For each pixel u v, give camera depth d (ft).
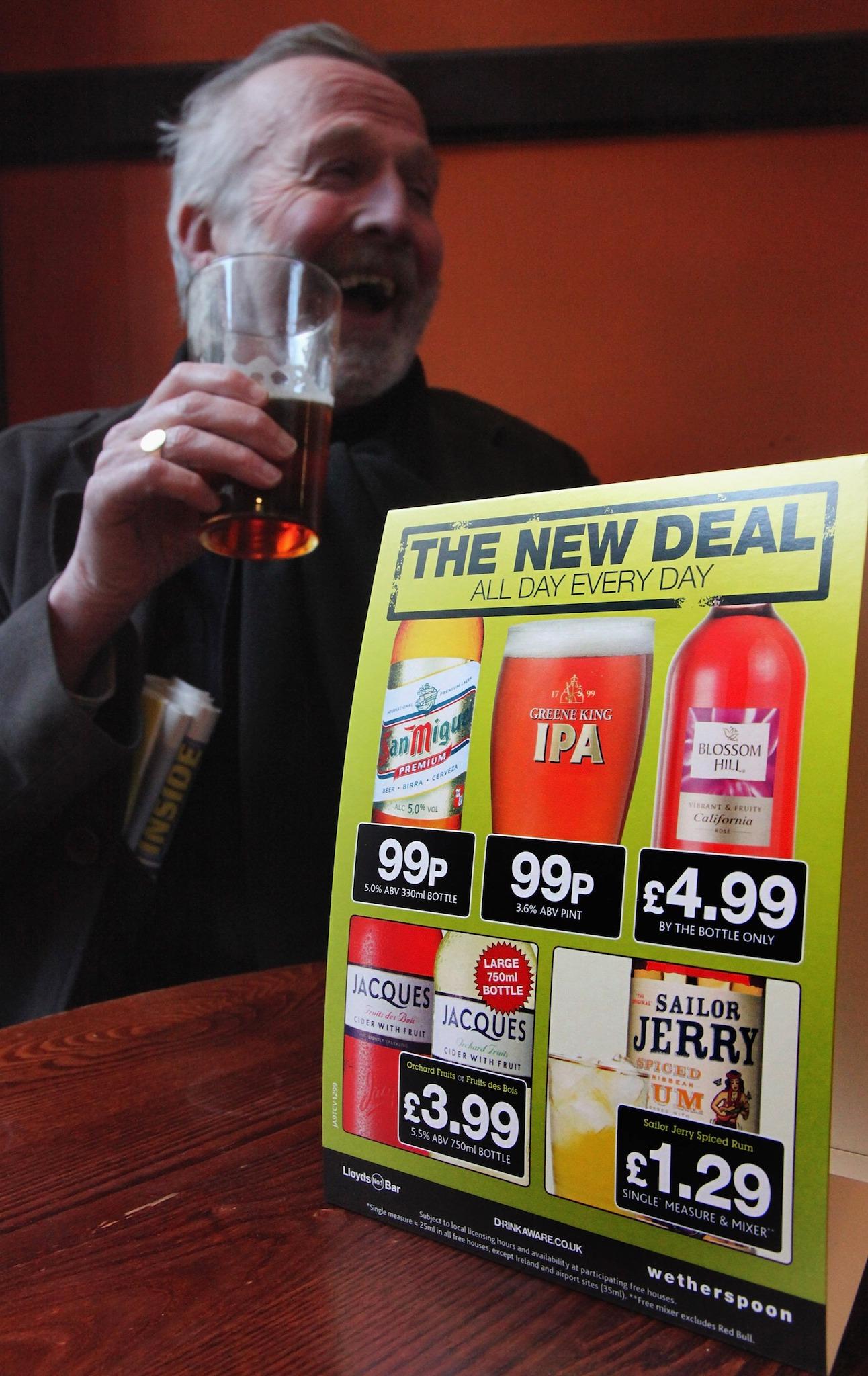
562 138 7.63
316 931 3.95
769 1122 1.03
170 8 7.95
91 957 3.39
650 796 1.16
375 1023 1.33
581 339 7.70
